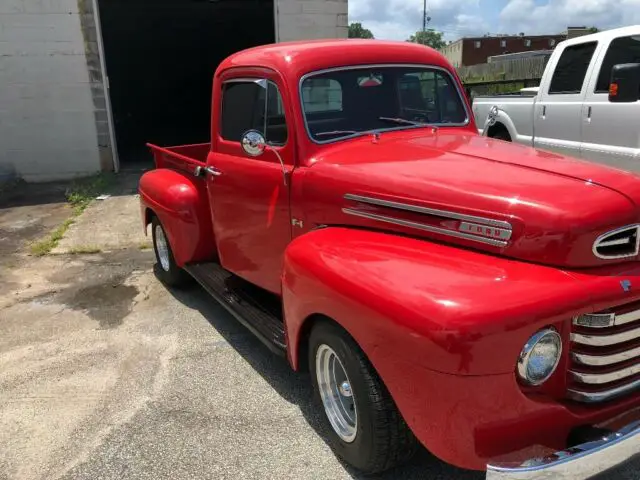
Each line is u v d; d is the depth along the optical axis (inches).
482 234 102.0
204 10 587.8
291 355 125.8
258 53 151.1
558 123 304.2
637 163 255.8
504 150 129.3
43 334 186.1
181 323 190.4
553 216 94.6
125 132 689.6
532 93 343.6
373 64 147.9
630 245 97.0
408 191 113.5
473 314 84.0
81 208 358.0
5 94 428.8
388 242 112.0
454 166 118.0
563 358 92.0
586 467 86.3
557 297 87.7
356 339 98.6
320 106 139.8
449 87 162.2
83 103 439.8
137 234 300.5
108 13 589.0
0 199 394.9
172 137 705.6
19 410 142.9
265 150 145.9
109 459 123.1
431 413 88.5
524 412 88.1
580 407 93.4
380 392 99.7
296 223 138.8
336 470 116.0
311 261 111.7
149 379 155.0
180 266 201.6
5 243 293.7
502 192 102.8
